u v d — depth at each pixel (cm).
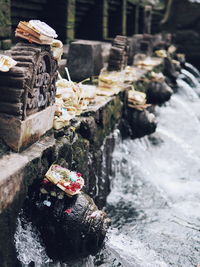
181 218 189
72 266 130
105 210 193
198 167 252
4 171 109
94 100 199
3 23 217
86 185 167
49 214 126
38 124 134
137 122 243
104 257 140
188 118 336
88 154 169
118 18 481
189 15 623
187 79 497
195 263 152
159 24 644
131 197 208
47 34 126
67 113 158
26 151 126
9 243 112
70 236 126
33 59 121
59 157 139
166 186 223
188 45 622
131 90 251
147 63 342
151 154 258
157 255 155
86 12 411
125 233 171
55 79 144
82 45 232
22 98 121
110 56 289
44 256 128
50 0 316
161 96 311
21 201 116
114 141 214
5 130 122
